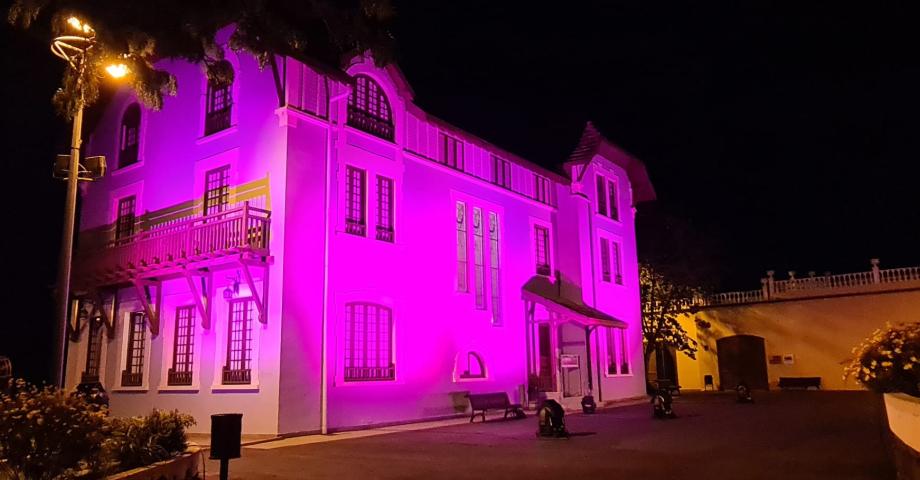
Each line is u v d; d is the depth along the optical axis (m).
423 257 19.73
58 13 11.05
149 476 7.51
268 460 11.31
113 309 19.50
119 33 11.09
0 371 14.72
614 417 19.36
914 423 7.19
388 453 12.05
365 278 17.53
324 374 15.89
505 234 23.66
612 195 29.94
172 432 8.91
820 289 33.97
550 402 14.33
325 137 17.09
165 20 11.51
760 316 35.53
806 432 14.51
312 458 11.49
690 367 37.75
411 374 18.53
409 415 18.17
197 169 18.03
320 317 16.17
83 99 11.98
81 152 21.94
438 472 9.88
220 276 16.67
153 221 18.98
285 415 14.95
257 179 16.45
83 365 20.09
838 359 33.00
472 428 16.67
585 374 25.06
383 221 18.66
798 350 34.22
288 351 15.23
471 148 22.75
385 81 19.28
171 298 17.83
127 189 20.08
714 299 37.34
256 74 17.03
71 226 11.86
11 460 6.54
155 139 19.50
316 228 16.42
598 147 27.20
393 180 19.12
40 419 6.57
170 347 17.55
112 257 18.72
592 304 26.17
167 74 12.07
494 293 22.81
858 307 32.75
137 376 18.30
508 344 22.75
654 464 10.38
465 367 20.81
